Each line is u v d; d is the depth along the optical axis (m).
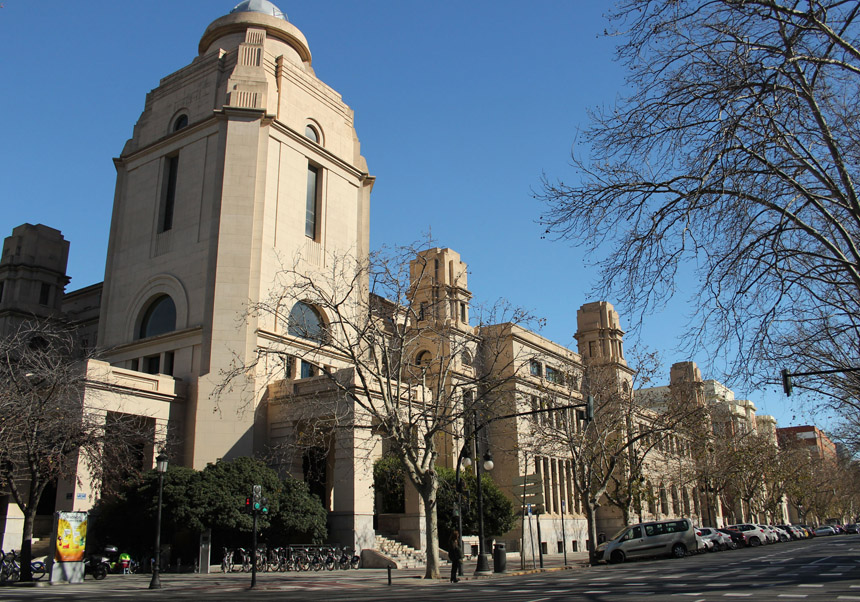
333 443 42.56
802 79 14.38
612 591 18.44
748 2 13.74
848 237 15.22
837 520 156.38
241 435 39.28
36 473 28.88
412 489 41.03
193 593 22.70
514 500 50.66
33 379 31.52
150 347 43.50
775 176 16.33
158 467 26.95
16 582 27.30
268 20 51.53
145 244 47.03
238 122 44.97
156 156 48.62
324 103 51.53
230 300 41.56
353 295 47.84
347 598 19.16
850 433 56.38
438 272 53.09
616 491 45.38
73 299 60.50
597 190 16.69
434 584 25.92
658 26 14.48
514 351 53.62
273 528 34.69
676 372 61.62
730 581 20.80
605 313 70.81
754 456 66.94
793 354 27.22
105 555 32.41
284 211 45.78
